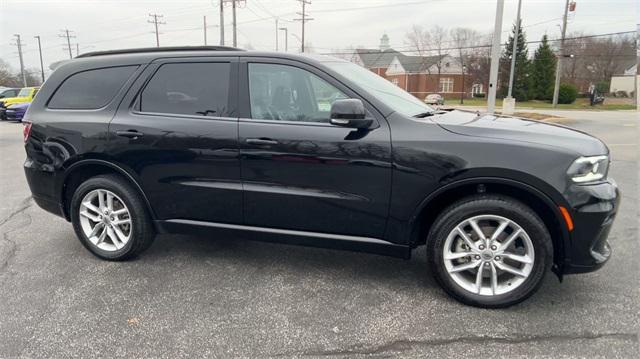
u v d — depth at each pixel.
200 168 3.41
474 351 2.54
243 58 3.40
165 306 3.06
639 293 3.17
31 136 3.88
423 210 3.05
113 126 3.57
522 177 2.75
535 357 2.47
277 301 3.12
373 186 3.05
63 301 3.14
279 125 3.21
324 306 3.05
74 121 3.71
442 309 3.00
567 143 2.82
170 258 3.90
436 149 2.90
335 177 3.11
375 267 3.68
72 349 2.59
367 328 2.79
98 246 3.85
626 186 6.59
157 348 2.59
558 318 2.86
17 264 3.79
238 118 3.32
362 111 2.88
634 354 2.49
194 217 3.58
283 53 3.36
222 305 3.07
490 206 2.87
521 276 2.91
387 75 66.19
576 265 2.84
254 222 3.42
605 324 2.79
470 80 60.19
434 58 61.69
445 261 3.03
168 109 3.52
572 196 2.71
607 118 22.62
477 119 3.29
